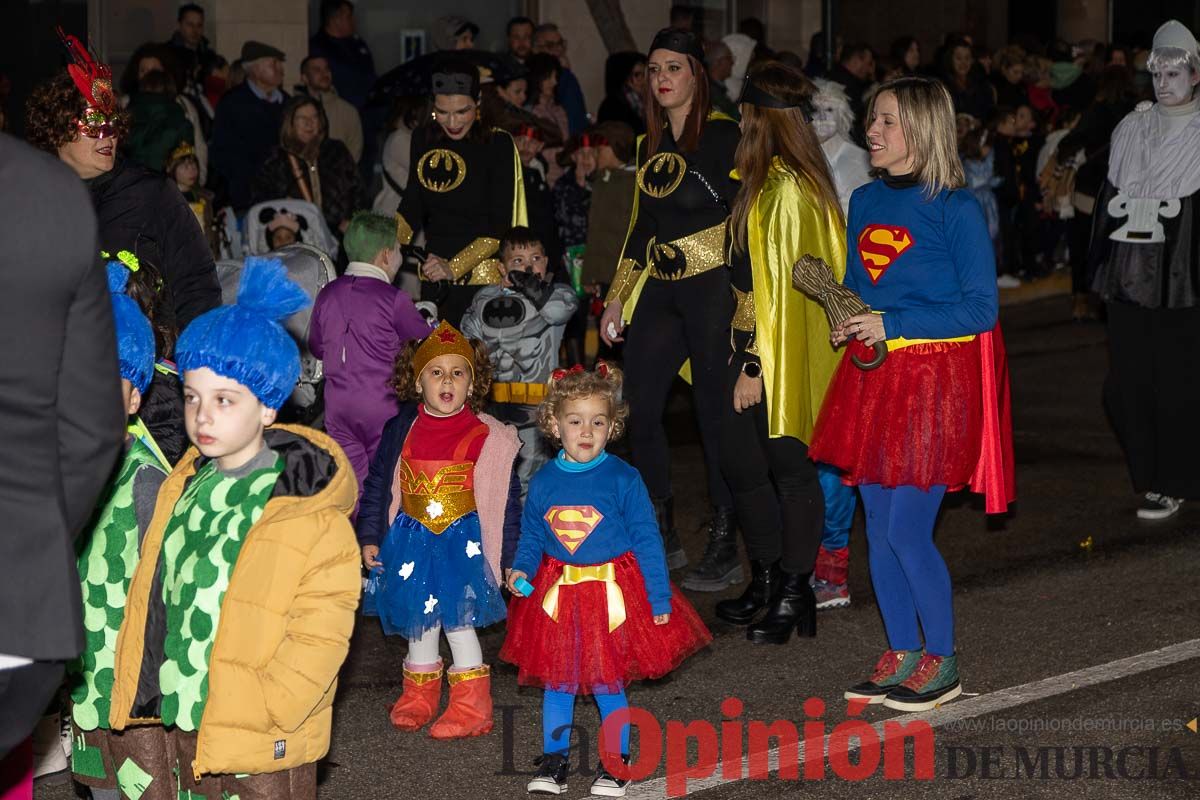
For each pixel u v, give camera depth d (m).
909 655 5.17
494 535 4.80
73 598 2.70
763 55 11.91
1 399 2.60
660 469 6.52
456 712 4.91
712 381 6.19
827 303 4.96
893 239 4.89
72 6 12.44
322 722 3.38
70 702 4.12
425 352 4.82
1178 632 5.75
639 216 6.37
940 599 5.02
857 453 4.97
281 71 10.78
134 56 10.81
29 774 3.45
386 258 6.30
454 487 4.77
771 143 5.59
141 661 3.37
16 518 2.63
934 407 4.86
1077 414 9.80
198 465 3.45
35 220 2.61
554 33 13.23
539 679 4.41
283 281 3.32
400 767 4.66
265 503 3.27
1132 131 7.22
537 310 6.70
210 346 3.21
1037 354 11.91
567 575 4.45
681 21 15.44
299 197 9.57
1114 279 7.27
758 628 5.75
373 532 4.89
